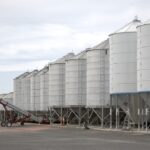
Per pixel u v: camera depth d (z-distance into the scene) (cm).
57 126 11012
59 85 12506
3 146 5028
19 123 11912
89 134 7381
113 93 8694
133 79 8450
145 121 8275
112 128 9069
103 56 9950
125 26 8906
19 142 5681
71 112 11681
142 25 7950
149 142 5472
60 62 12569
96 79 10019
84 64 11244
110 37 8831
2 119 12662
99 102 9962
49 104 12744
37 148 4725
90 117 10644
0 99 12450
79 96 11238
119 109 9256
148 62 7819
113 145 5038
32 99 14912
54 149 4594
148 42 7844
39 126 11169
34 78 14850
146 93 7850
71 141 5769
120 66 8581
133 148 4612
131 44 8500
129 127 8556
